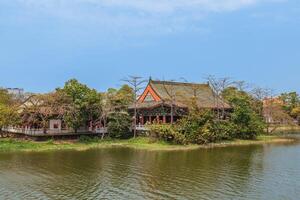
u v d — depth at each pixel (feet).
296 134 394.73
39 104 287.07
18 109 297.94
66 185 148.77
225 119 331.77
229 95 381.81
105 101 309.01
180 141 278.67
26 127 288.51
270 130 403.95
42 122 278.87
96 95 299.38
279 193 136.15
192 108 298.56
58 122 294.46
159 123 302.66
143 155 229.04
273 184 149.48
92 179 159.33
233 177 162.30
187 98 337.11
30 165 192.03
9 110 281.74
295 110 503.61
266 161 205.77
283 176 164.66
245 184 149.48
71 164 195.42
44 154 231.30
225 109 348.38
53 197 131.54
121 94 326.44
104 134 303.07
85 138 290.76
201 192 137.39
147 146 269.85
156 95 332.60
